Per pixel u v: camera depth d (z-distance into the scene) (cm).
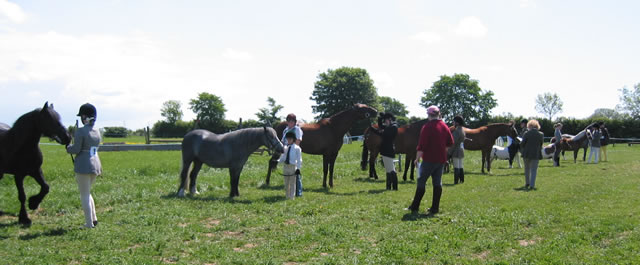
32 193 962
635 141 4591
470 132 1606
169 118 11312
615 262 479
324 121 1183
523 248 543
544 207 802
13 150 684
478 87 7281
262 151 2231
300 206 842
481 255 525
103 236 618
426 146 764
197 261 512
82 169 646
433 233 618
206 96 9556
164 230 654
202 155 973
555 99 8000
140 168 1477
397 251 531
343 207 835
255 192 1066
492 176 1434
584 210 766
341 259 506
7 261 507
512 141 1756
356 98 6788
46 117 668
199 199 934
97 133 673
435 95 7469
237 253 536
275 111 6172
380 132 1157
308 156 2164
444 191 1051
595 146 1936
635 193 950
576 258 495
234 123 6538
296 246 571
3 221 739
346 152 2473
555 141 1814
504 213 746
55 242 597
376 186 1198
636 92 6794
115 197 935
